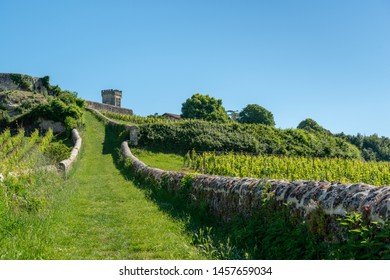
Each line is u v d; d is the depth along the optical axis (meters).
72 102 57.06
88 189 15.79
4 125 48.38
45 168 14.23
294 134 46.09
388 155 83.25
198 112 80.19
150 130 36.53
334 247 4.99
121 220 9.70
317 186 6.03
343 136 85.25
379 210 4.61
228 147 38.75
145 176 17.58
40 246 6.55
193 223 9.11
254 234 6.83
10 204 8.25
